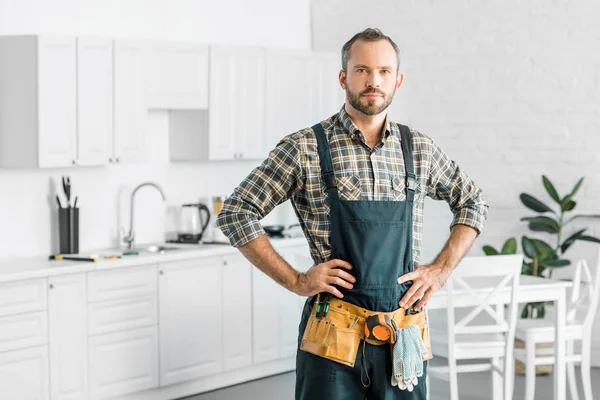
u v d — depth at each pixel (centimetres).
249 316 641
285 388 631
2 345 504
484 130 711
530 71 689
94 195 617
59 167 584
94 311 548
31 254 580
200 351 609
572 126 675
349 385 295
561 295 510
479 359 703
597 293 525
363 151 296
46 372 525
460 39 717
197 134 650
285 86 693
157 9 654
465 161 721
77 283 539
